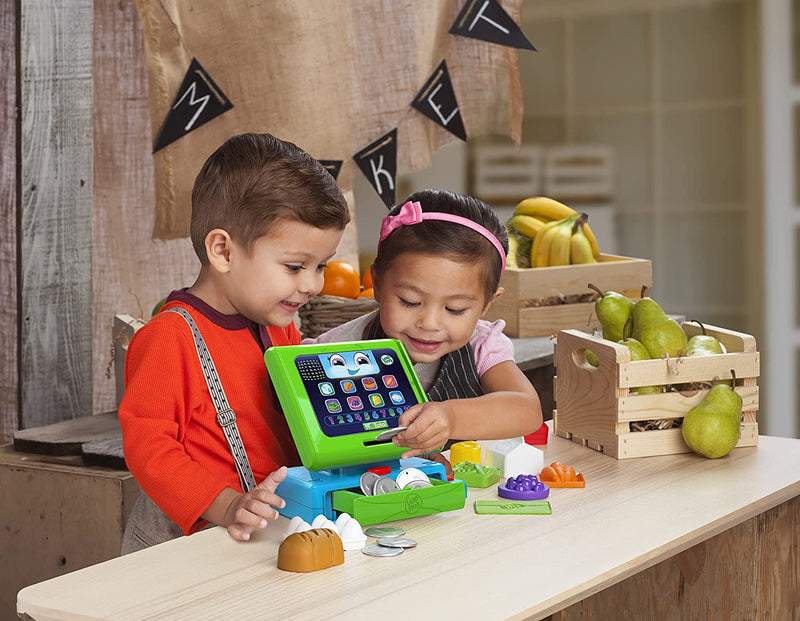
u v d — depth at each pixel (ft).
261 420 4.05
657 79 12.69
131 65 8.36
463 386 4.55
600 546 3.06
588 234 8.39
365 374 3.62
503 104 8.61
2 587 5.94
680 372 4.29
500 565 2.89
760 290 12.53
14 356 7.38
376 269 4.30
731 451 4.33
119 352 6.40
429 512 3.31
